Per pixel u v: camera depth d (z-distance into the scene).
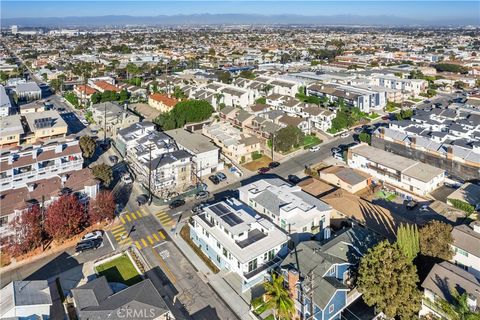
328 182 68.00
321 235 50.91
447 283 36.31
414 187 63.44
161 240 51.31
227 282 43.62
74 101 123.00
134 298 36.81
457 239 43.25
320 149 85.56
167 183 65.69
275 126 89.38
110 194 56.31
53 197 54.31
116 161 78.25
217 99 114.88
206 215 49.91
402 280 34.94
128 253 48.09
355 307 39.25
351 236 45.75
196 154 70.19
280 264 41.94
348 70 166.25
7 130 85.88
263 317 38.22
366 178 65.44
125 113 101.06
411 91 135.25
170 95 126.56
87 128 101.12
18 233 47.41
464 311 31.73
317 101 116.69
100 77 155.38
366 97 114.06
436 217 56.38
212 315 38.75
